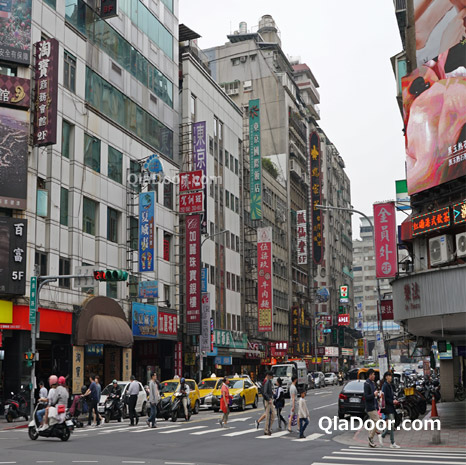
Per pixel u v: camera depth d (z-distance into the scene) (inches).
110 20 1605.6
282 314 3147.1
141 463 532.4
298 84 4532.5
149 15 1840.6
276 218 3097.9
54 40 1238.9
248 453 622.5
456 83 901.8
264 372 2751.0
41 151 1289.4
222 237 2305.6
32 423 754.8
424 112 960.3
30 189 1245.1
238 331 2402.8
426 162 950.4
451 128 904.3
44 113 1234.6
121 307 1501.0
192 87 2108.8
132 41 1721.2
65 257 1344.7
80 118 1430.9
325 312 3959.2
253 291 2628.0
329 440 768.9
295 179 3567.9
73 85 1423.5
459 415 1092.5
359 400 1013.2
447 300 811.4
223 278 2285.9
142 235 1547.7
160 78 1886.1
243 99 3540.8
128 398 982.4
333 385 3095.5
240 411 1286.9
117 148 1593.3
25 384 1178.0
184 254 1919.3
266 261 2511.1
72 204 1376.7
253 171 2642.7
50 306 1266.0
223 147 2370.8
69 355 1331.2
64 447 668.1
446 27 937.5
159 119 1859.0
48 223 1295.5
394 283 952.3
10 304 1168.2
